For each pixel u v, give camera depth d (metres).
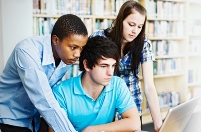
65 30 1.14
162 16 3.88
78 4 3.15
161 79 4.23
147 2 3.69
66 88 1.37
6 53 2.64
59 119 1.13
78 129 1.39
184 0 4.07
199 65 4.60
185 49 4.15
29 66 1.16
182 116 1.13
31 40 1.28
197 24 4.32
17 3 2.64
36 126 1.50
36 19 2.93
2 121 1.36
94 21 3.27
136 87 1.95
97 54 1.22
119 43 1.76
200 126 1.28
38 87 1.13
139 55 1.84
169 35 4.02
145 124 3.78
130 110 1.42
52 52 1.29
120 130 1.34
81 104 1.35
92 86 1.32
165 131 1.07
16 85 1.31
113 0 3.40
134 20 1.69
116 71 1.79
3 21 2.59
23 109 1.38
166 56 3.99
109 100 1.39
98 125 1.33
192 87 4.52
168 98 4.13
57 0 3.02
